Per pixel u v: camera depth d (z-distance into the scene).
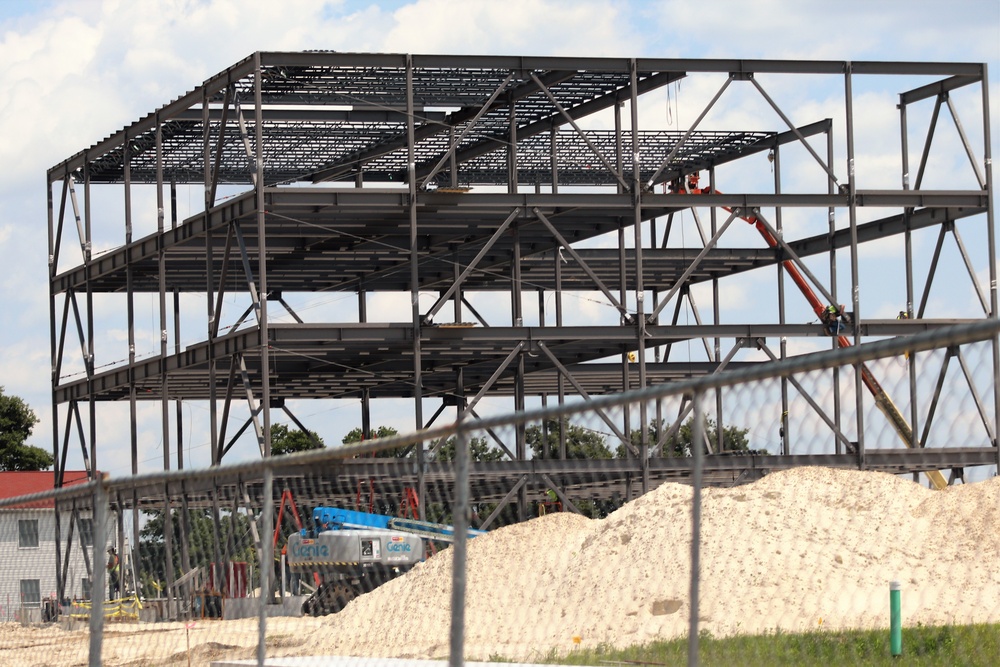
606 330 41.28
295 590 26.95
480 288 54.66
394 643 19.84
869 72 42.53
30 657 21.33
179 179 52.41
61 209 51.75
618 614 20.22
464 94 41.91
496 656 17.47
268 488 11.09
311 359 44.97
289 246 45.00
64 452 51.56
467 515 9.28
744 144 50.53
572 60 39.72
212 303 41.19
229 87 38.91
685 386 7.98
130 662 19.92
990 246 43.78
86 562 20.16
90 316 49.78
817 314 52.69
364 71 39.50
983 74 43.25
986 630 13.92
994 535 17.53
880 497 19.48
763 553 20.02
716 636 15.99
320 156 49.50
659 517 24.44
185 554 19.44
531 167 53.19
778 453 8.55
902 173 47.34
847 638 14.20
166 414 44.69
